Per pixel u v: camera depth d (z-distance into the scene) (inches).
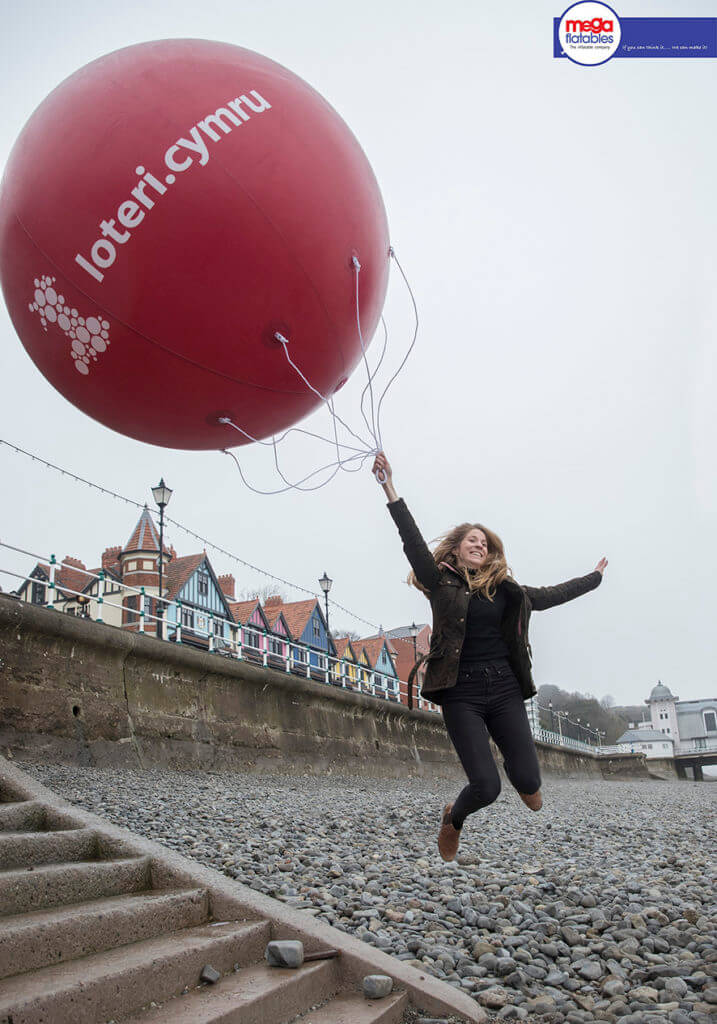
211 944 118.2
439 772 1010.1
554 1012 118.8
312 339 163.0
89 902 130.2
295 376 168.2
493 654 150.0
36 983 95.0
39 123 158.4
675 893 201.2
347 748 797.9
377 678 1876.2
